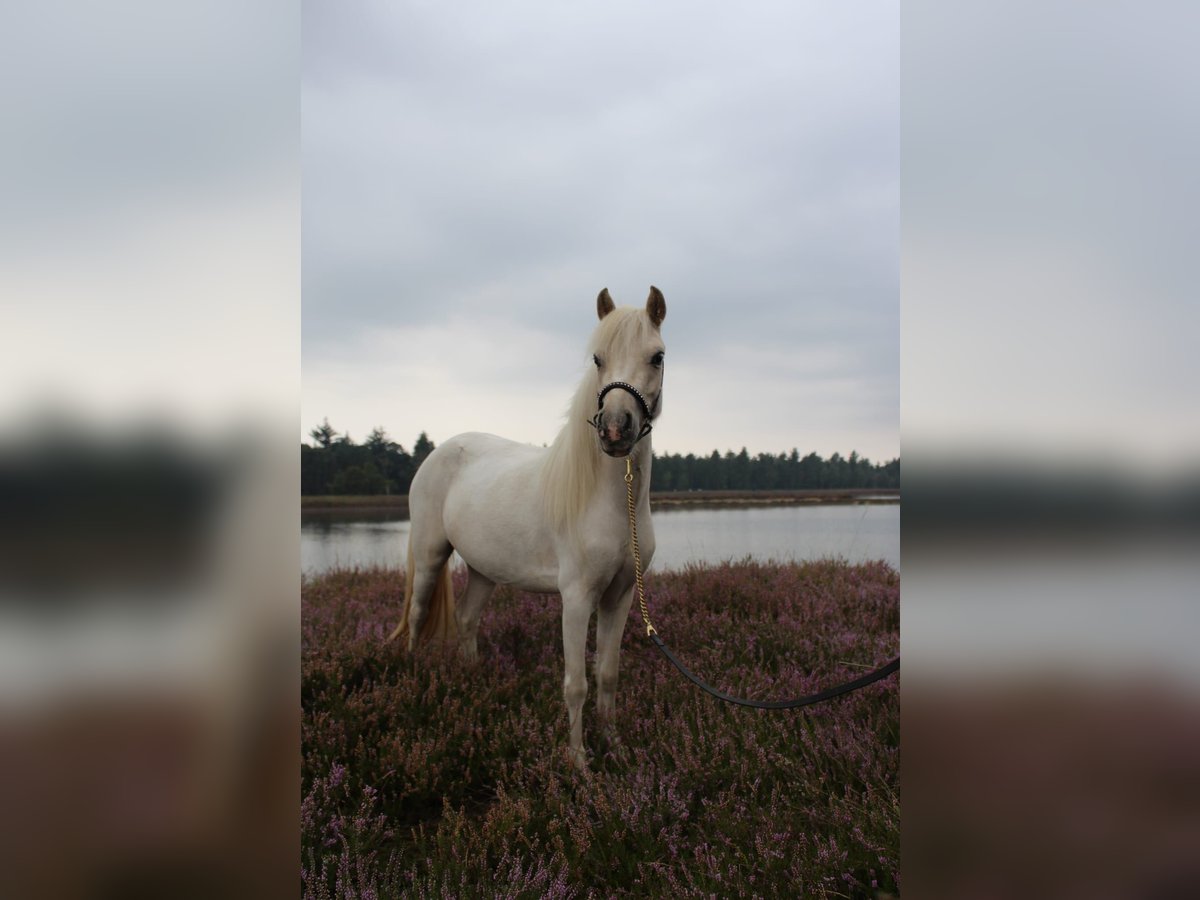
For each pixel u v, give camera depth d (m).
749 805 2.04
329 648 3.38
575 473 2.47
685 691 2.91
